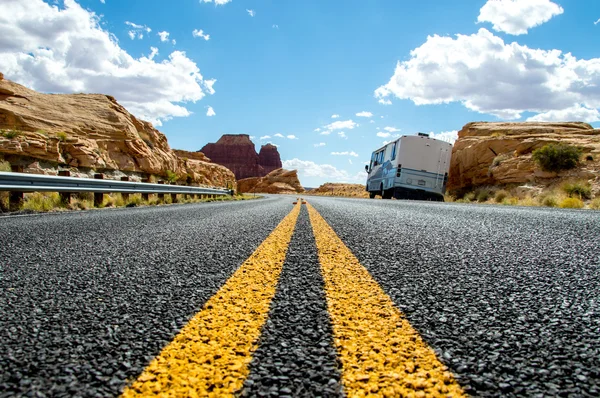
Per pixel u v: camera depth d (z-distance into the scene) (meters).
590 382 1.09
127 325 1.53
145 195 14.66
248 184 142.75
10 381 1.08
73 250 3.38
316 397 0.99
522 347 1.33
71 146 16.61
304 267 2.63
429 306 1.78
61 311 1.70
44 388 1.04
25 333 1.44
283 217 7.23
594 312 1.72
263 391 1.01
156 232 4.72
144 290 2.06
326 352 1.26
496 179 23.59
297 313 1.65
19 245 3.68
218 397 0.98
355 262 2.81
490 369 1.16
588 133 25.19
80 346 1.32
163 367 1.15
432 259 2.98
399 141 24.06
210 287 2.11
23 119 16.67
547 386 1.06
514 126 31.14
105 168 19.19
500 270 2.60
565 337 1.43
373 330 1.46
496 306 1.80
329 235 4.39
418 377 1.09
